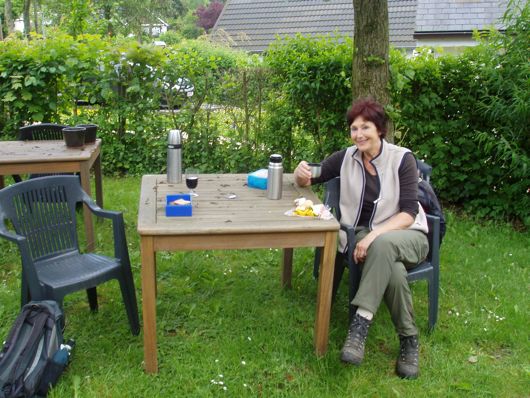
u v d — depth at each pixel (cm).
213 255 394
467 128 507
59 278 257
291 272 342
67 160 366
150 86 595
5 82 586
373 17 424
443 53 529
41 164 362
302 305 324
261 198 279
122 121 617
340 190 299
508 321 307
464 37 1328
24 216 274
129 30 2197
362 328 250
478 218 497
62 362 235
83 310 308
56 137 468
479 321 307
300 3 1898
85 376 247
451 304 328
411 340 260
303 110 559
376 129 278
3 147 397
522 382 255
